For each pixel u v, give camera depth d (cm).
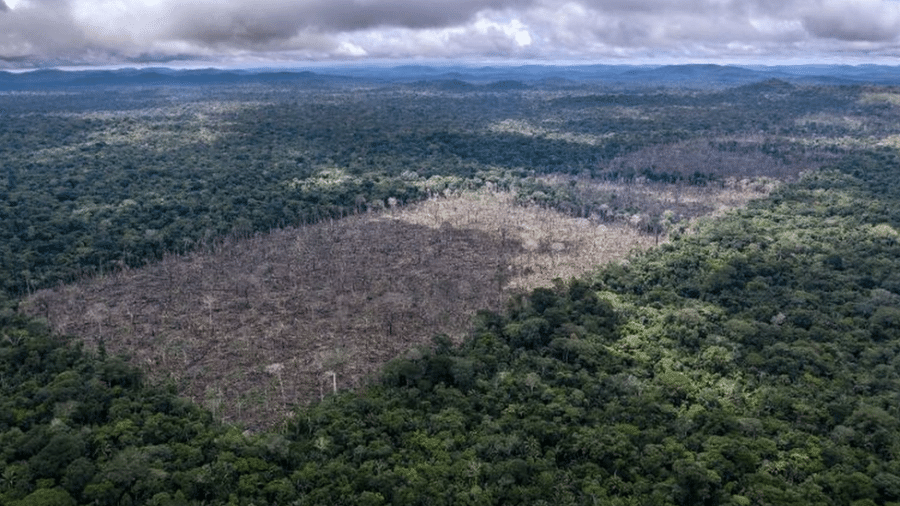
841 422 11812
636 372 13700
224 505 9450
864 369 13662
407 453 10844
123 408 11769
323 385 14600
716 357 14088
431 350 15350
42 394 12050
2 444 10519
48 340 14538
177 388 14238
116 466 9794
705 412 12056
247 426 12975
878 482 9881
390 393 12850
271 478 10175
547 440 11375
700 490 9862
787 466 10544
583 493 9925
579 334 15312
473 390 12975
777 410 12288
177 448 10712
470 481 10125
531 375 13138
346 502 9594
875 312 16050
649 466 10431
